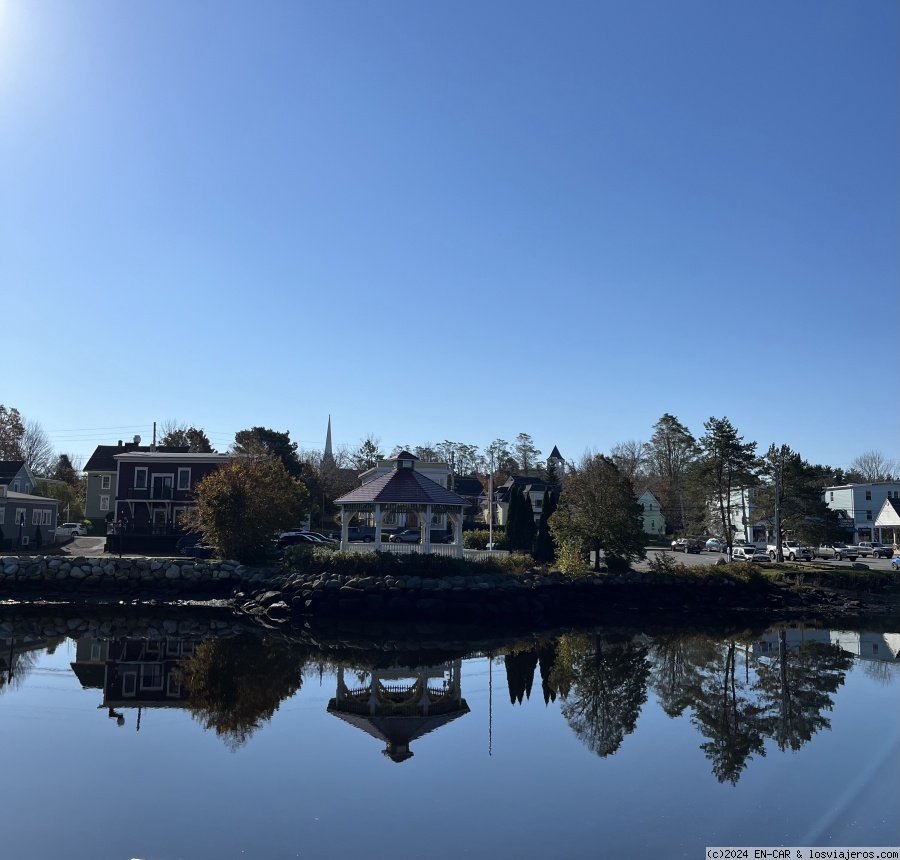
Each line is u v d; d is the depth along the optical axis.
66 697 21.53
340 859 11.13
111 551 55.16
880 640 35.81
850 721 19.92
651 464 116.88
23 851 11.32
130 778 14.75
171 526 58.38
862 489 93.69
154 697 21.66
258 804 13.40
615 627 39.34
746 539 77.25
